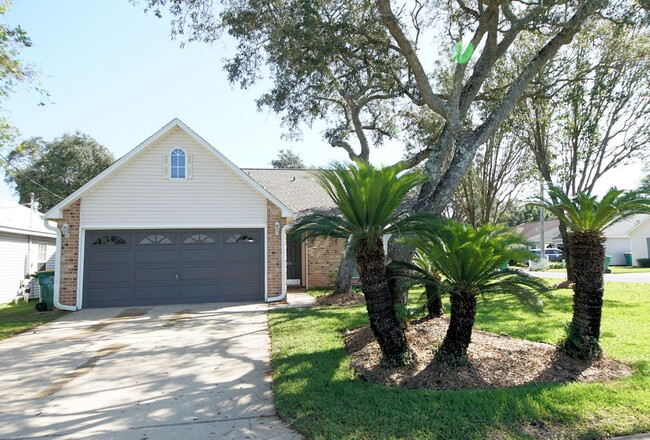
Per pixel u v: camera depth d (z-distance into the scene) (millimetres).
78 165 38562
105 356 7586
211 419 4797
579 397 4824
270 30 12055
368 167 6016
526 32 14711
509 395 4875
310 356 6898
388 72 12633
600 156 16625
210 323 10445
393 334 5969
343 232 6477
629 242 35469
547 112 17156
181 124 13703
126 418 4863
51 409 5168
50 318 11578
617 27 13000
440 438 4035
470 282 5824
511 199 25125
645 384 5199
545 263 29734
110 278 13320
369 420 4426
